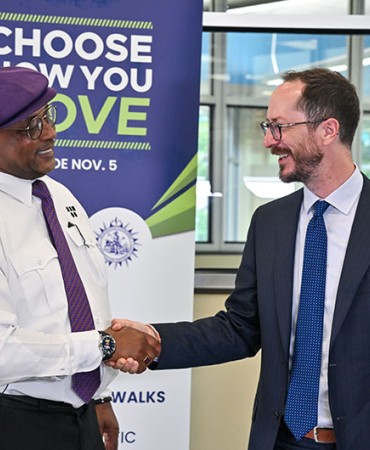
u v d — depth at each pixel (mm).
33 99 2309
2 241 2281
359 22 3697
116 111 3215
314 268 2412
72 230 2535
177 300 3291
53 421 2340
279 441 2441
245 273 2684
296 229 2508
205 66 3832
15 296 2287
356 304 2314
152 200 3262
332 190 2453
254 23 3719
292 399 2383
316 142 2430
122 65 3203
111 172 3232
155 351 2576
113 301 3268
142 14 3197
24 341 2201
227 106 3854
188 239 3291
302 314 2396
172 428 3320
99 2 3174
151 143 3242
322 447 2369
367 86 3820
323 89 2439
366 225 2383
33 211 2420
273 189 3875
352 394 2299
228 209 3855
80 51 3180
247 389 3801
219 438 3797
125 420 3297
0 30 3133
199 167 3850
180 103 3234
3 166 2354
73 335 2299
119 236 3256
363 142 3838
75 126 3203
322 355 2373
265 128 2521
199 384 3783
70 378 2365
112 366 2439
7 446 2281
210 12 3742
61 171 3207
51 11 3156
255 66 3848
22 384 2301
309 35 3818
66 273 2387
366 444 2291
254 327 2680
